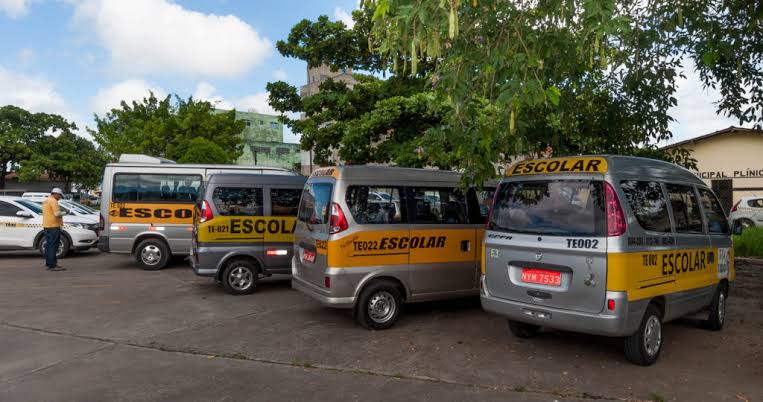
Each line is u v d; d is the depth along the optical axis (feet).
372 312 21.06
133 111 98.94
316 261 21.34
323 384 15.24
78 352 18.31
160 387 15.01
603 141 27.86
